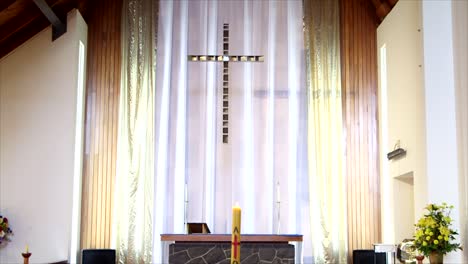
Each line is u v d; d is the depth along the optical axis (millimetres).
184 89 10805
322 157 10711
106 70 10812
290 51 10938
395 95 10039
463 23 8117
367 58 10992
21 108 10117
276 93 10852
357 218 10625
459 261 7992
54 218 9875
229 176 10609
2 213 9875
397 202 10016
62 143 10047
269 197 10578
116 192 10492
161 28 10930
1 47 10133
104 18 10914
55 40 10227
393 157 9938
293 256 7641
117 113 10719
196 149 10664
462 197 8094
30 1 9312
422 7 8609
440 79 8453
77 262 10305
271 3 10992
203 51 10875
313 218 10539
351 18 11055
